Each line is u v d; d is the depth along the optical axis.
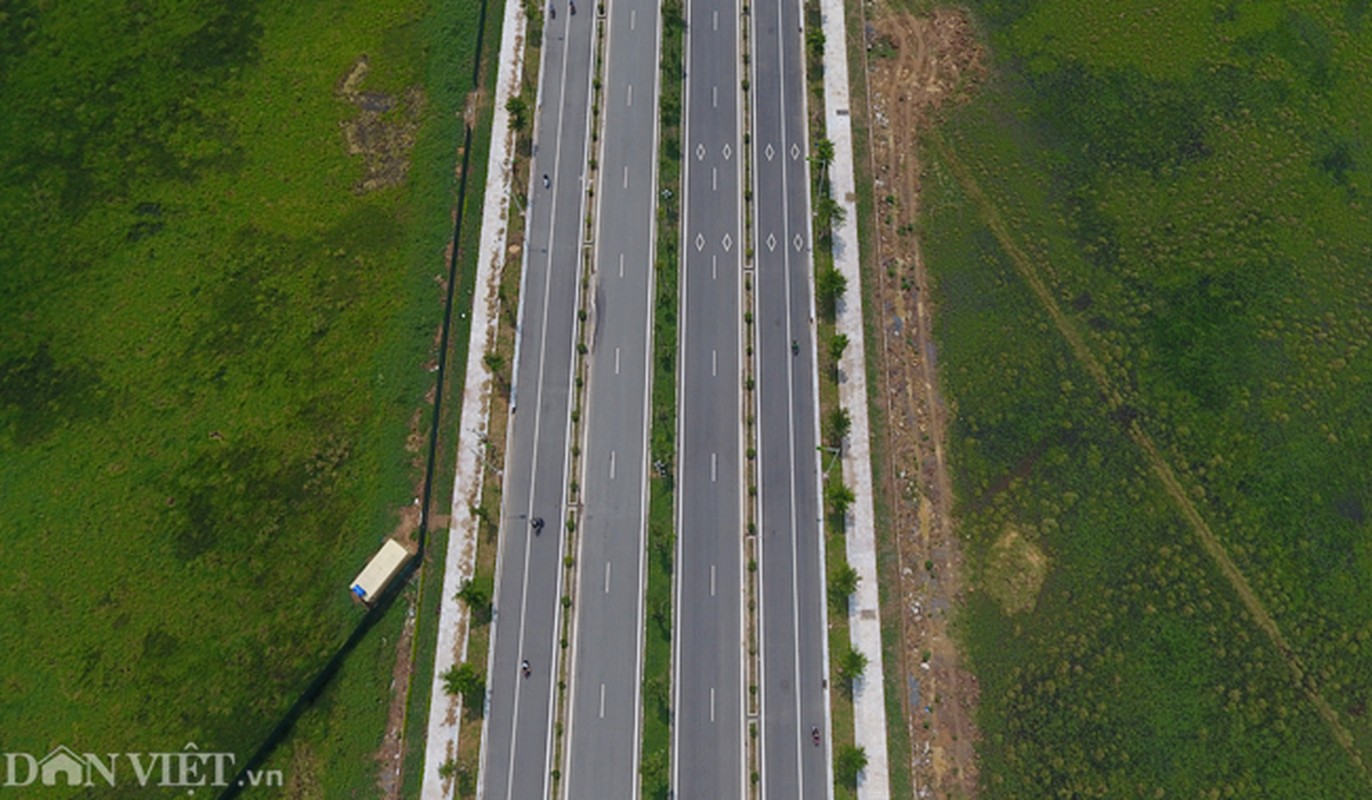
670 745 52.59
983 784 52.53
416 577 54.75
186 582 53.31
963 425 59.66
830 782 52.50
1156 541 57.03
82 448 55.56
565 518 56.69
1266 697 53.91
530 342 60.28
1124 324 61.88
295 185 62.28
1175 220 64.56
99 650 51.75
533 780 51.66
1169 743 52.97
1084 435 59.28
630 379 59.94
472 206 62.88
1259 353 61.19
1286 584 56.22
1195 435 59.22
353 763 51.16
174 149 62.56
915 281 62.91
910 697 54.06
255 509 55.00
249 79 64.69
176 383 57.16
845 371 60.56
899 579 56.31
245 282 59.72
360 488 56.00
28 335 57.69
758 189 65.06
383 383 58.25
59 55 64.25
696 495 57.56
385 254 61.00
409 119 64.56
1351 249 64.25
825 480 58.25
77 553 53.50
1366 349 61.53
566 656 53.94
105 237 60.16
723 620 55.12
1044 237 64.06
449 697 52.78
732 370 60.50
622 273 62.41
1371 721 53.66
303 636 52.84
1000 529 57.31
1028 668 54.50
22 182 61.00
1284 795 52.06
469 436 57.88
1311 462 58.84
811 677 54.28
